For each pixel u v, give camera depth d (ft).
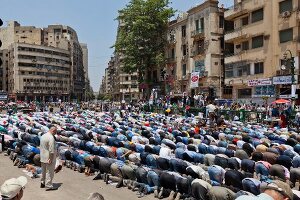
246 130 68.13
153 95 162.20
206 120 90.43
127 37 194.90
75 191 36.55
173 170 37.14
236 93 148.15
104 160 40.06
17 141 52.60
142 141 54.75
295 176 32.96
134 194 35.45
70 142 52.29
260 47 134.31
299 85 111.96
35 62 401.49
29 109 163.63
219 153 44.55
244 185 29.45
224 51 161.58
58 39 483.10
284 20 122.52
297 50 117.19
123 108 160.04
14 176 42.50
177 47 192.54
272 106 103.76
